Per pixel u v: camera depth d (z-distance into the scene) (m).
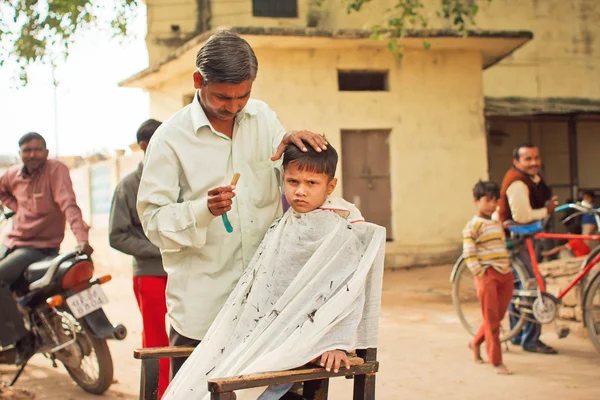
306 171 2.43
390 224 11.89
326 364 2.18
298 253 2.41
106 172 13.70
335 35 10.69
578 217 11.49
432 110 11.94
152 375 2.53
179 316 2.61
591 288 5.26
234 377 2.03
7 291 4.65
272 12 13.96
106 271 13.27
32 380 5.00
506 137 14.59
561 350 5.61
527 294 5.46
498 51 12.12
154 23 13.84
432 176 11.94
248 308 2.39
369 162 11.84
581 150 14.89
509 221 5.70
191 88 12.30
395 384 4.72
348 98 11.63
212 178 2.60
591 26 14.94
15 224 4.97
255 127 2.70
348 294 2.24
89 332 4.46
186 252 2.62
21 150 4.77
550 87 14.86
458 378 4.84
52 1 6.61
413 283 10.05
